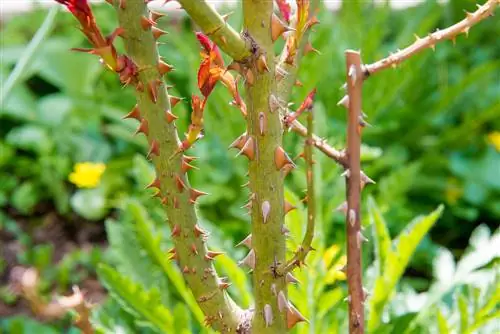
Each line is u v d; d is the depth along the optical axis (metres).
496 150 1.36
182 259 0.53
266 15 0.47
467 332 0.67
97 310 0.73
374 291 0.69
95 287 1.17
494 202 1.29
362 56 1.33
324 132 1.02
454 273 0.78
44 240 1.34
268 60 0.48
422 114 1.42
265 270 0.51
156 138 0.50
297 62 0.52
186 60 1.41
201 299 0.53
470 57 1.64
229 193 1.17
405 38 1.49
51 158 1.44
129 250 0.78
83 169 1.31
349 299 0.56
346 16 1.43
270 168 0.49
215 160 1.21
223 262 0.71
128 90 1.53
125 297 0.69
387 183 1.10
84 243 1.33
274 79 0.48
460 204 1.30
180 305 0.69
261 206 0.50
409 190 1.32
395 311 0.77
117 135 1.50
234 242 1.12
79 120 1.51
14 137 1.46
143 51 0.48
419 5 1.61
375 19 1.45
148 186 0.52
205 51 0.47
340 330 0.72
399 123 1.38
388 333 0.69
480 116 1.34
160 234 0.74
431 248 1.17
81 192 1.34
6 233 1.33
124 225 0.85
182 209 0.52
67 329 1.01
